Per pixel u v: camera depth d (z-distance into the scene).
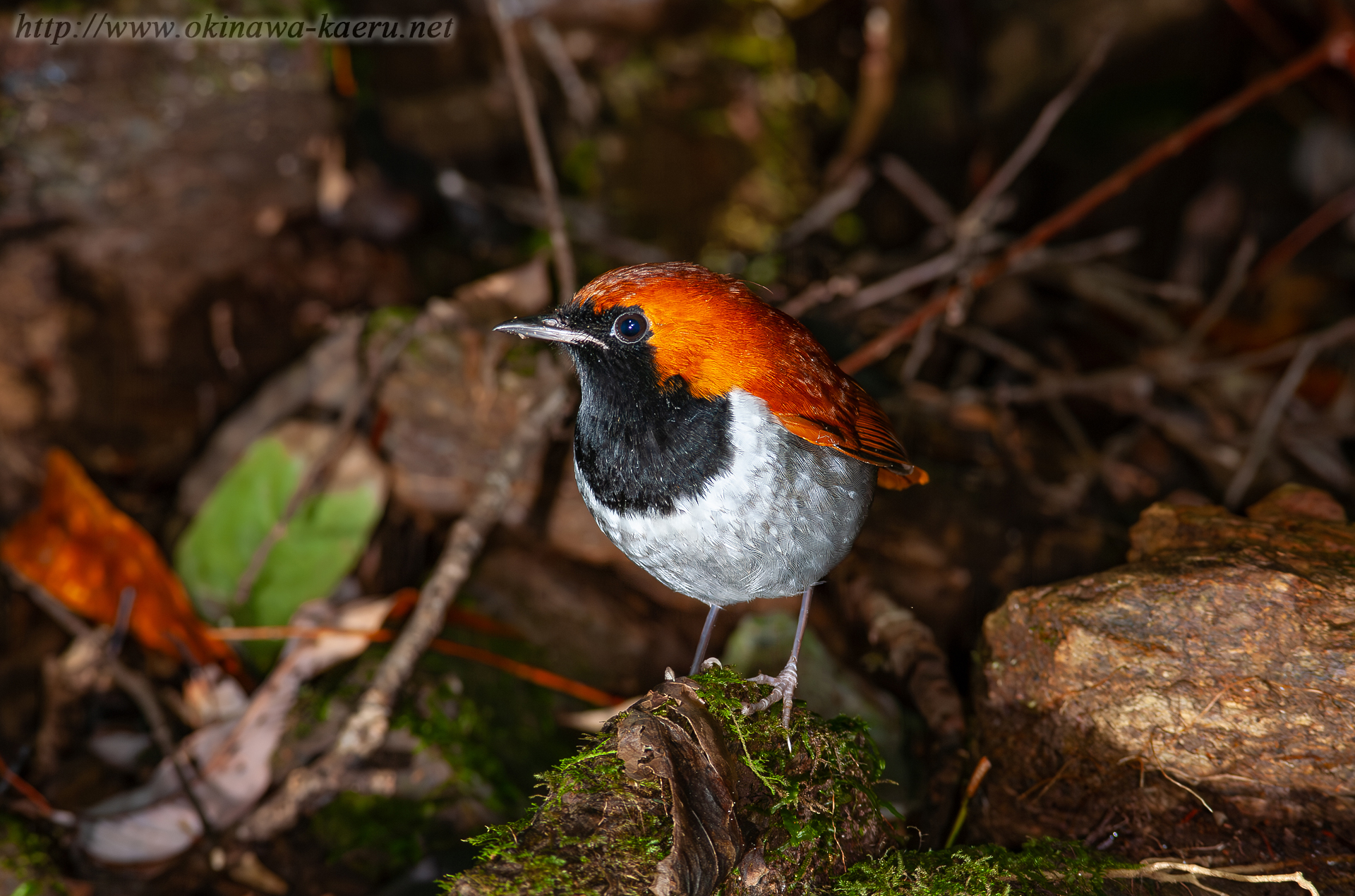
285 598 9.77
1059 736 6.53
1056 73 17.62
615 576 10.76
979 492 11.80
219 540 9.93
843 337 13.08
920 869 5.70
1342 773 5.94
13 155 11.25
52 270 11.33
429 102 14.84
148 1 11.52
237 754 8.56
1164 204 17.39
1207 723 6.11
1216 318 13.48
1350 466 13.52
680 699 5.68
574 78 14.82
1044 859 5.84
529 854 5.05
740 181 15.70
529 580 10.38
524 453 9.76
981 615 10.64
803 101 16.84
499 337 10.73
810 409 5.91
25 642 9.90
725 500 5.77
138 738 9.17
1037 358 14.32
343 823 8.03
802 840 5.50
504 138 15.05
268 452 10.09
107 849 8.02
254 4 11.98
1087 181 17.48
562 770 5.55
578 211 14.73
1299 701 5.93
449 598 8.98
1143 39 17.39
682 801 5.12
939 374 14.05
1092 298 14.73
